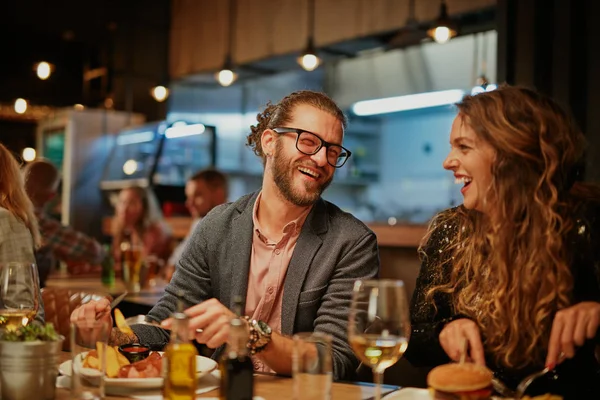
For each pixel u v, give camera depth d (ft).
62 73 26.05
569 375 5.13
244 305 6.34
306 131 6.02
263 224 6.42
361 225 6.41
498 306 5.01
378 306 3.86
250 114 24.13
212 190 14.70
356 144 23.06
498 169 5.07
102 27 24.43
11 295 4.80
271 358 4.91
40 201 14.14
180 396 3.87
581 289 5.20
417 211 21.57
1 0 22.13
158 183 20.25
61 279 13.91
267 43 20.59
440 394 3.87
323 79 22.86
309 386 3.68
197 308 4.64
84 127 22.72
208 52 22.58
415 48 20.15
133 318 6.31
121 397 4.17
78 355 3.90
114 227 17.34
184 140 20.67
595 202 5.32
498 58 12.88
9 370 3.98
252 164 24.26
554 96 12.27
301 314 6.10
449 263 5.72
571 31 12.12
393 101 20.74
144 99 24.07
